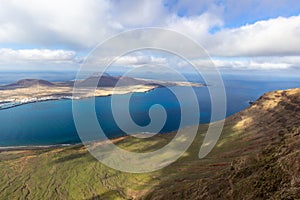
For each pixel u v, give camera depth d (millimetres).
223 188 31312
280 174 21844
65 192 118562
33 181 133625
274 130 128500
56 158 157000
